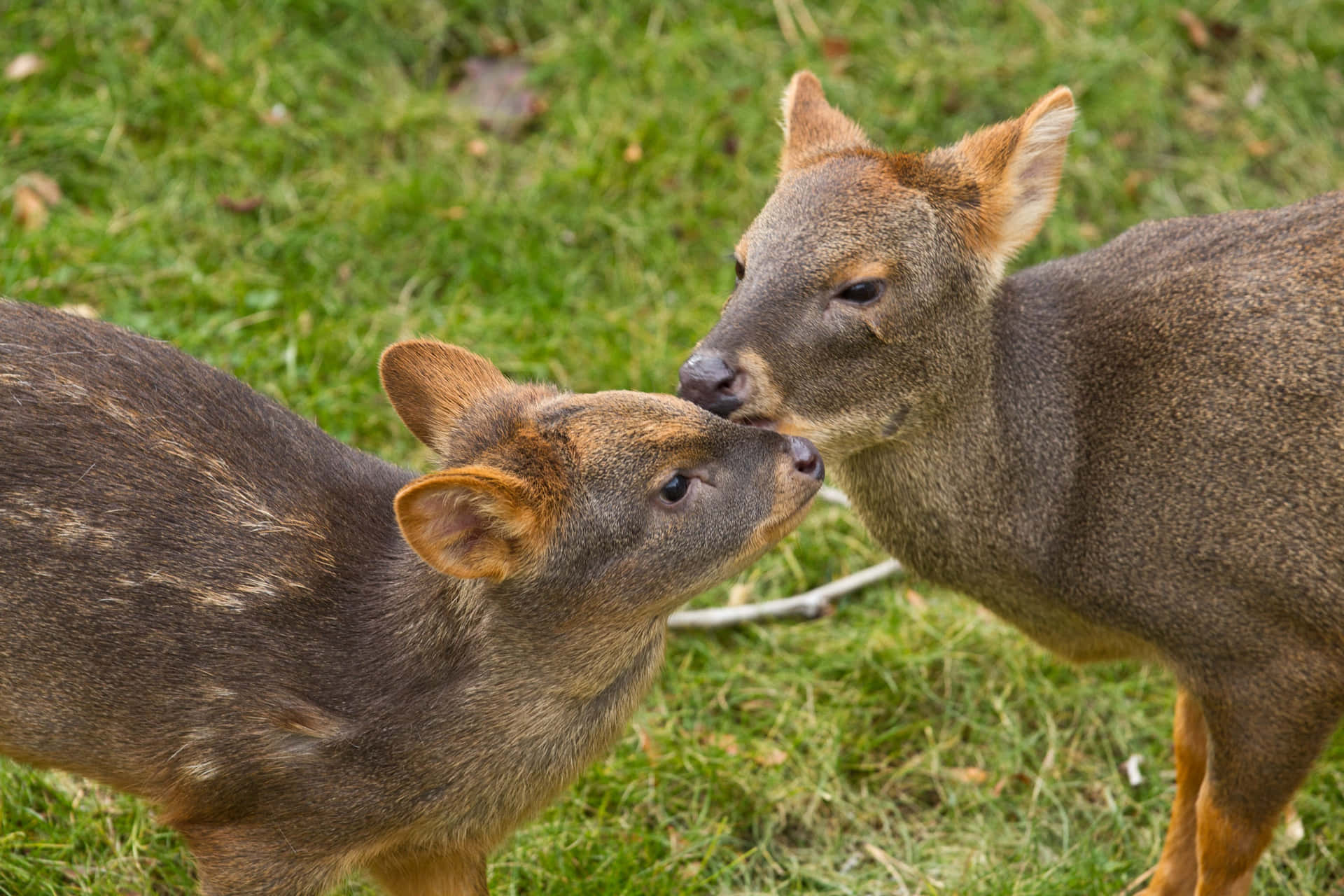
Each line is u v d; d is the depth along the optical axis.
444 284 14.97
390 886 9.37
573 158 15.96
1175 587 9.27
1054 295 9.85
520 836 10.62
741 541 8.68
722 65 16.78
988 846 10.93
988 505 9.74
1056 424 9.55
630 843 10.71
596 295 15.02
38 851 9.91
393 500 8.45
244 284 14.16
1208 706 9.52
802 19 17.06
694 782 11.22
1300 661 9.15
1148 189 16.22
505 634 8.51
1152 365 9.37
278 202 15.06
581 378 14.10
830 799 11.15
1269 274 9.27
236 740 8.38
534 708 8.69
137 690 8.40
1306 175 16.39
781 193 9.60
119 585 8.34
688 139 15.95
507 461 8.34
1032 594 9.95
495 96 16.58
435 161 15.67
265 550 8.59
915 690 12.09
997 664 12.21
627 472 8.40
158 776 8.56
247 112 15.56
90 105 15.24
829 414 9.29
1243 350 9.15
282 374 13.62
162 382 8.81
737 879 10.75
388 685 8.53
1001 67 16.86
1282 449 9.01
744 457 8.66
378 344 13.98
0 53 15.54
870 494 10.06
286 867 8.52
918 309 9.29
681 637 12.39
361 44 16.50
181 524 8.46
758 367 9.05
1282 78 17.17
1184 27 17.41
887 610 12.62
